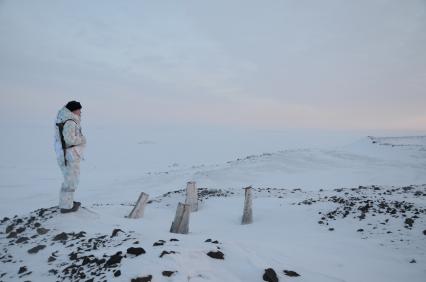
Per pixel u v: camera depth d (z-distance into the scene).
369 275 5.94
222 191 21.67
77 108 10.03
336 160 43.38
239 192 20.78
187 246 5.91
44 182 42.38
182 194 19.78
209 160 73.31
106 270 4.95
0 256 7.11
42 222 9.46
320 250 7.42
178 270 4.71
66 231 8.66
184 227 9.90
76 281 4.93
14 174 49.62
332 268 6.07
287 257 6.22
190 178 37.34
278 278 4.97
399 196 14.41
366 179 33.53
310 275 5.40
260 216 13.25
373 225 9.38
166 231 9.88
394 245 7.82
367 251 7.46
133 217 12.60
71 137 9.76
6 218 10.96
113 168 59.69
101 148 102.06
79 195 33.69
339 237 8.85
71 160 9.88
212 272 4.89
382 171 37.19
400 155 47.31
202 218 13.98
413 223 8.98
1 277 5.84
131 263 5.01
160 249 5.58
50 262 6.20
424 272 6.20
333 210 11.59
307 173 36.72
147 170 55.28
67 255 6.44
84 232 8.27
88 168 59.16
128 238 7.22
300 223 10.91
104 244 6.88
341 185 31.20
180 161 71.81
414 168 38.94
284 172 37.12
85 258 5.67
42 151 88.69
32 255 6.86
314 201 13.91
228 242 6.52
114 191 34.66
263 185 31.86
